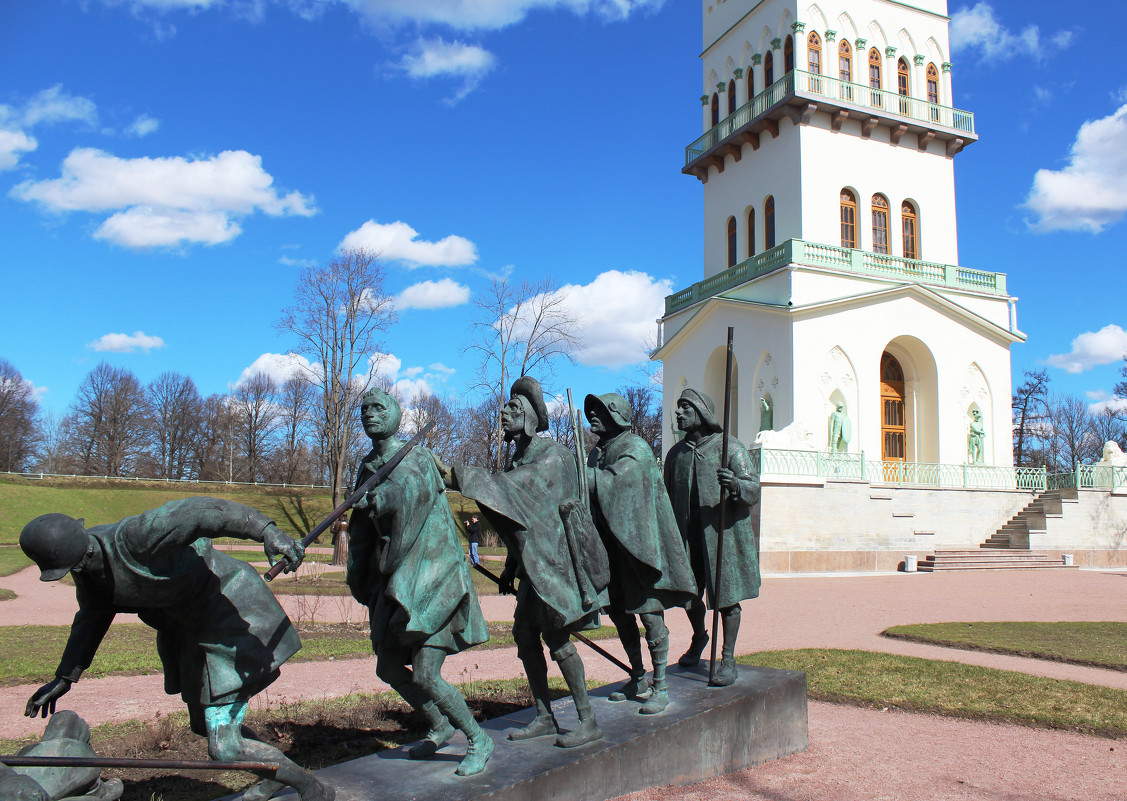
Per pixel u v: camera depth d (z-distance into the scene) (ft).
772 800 18.43
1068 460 232.94
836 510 85.20
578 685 17.43
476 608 16.03
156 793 18.76
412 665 15.58
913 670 32.37
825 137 117.50
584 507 17.98
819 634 43.65
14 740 23.12
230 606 14.30
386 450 15.83
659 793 18.25
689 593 20.21
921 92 126.11
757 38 128.06
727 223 130.93
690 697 20.83
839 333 107.24
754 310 111.45
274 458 264.72
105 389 249.96
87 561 13.03
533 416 18.19
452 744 17.31
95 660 35.50
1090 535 94.27
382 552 15.19
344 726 24.14
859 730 24.82
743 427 113.39
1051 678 31.35
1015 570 87.71
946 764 21.44
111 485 169.58
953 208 125.49
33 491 150.92
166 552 13.33
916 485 90.74
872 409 107.55
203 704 14.08
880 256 112.98
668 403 129.90
